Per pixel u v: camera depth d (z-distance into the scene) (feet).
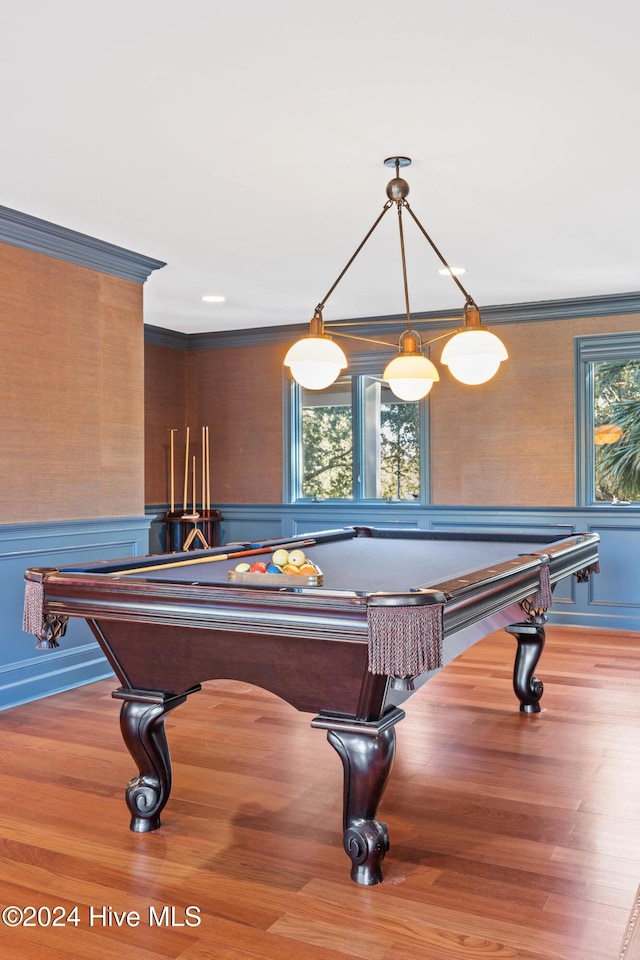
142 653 8.39
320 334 10.58
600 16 7.57
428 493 21.65
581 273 17.39
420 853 8.12
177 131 10.02
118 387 15.72
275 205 12.84
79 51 8.11
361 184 11.95
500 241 14.97
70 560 14.47
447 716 12.73
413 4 7.34
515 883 7.48
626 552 19.58
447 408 21.43
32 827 8.76
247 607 7.11
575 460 20.02
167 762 8.71
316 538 13.51
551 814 9.02
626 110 9.55
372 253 15.71
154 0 7.23
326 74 8.64
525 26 7.73
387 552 12.09
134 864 7.89
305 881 7.55
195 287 18.47
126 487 15.90
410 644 6.39
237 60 8.32
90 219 13.52
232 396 24.09
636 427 19.77
